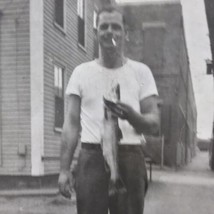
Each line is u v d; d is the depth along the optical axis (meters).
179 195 7.94
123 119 2.57
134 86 2.80
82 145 2.83
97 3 12.88
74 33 10.65
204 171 16.16
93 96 2.79
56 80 9.34
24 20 8.41
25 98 8.40
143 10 15.09
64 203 6.86
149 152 13.87
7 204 6.64
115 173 2.59
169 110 17.23
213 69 13.48
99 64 2.85
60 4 9.73
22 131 8.39
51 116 8.94
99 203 2.75
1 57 8.52
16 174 8.37
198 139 36.09
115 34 2.72
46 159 8.57
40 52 8.38
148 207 6.93
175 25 15.27
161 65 16.12
